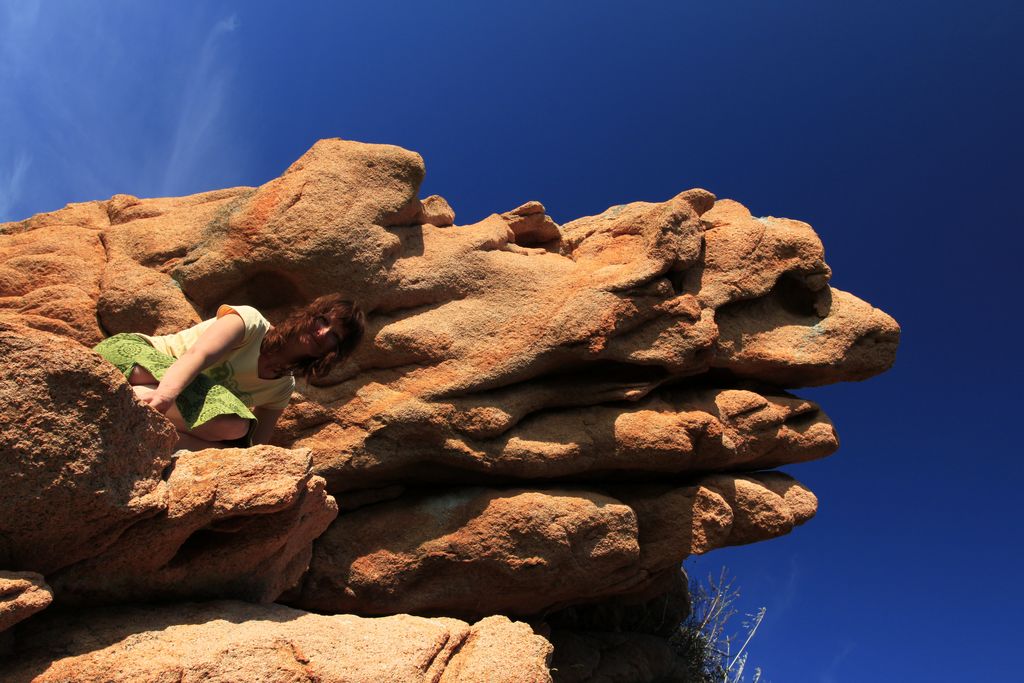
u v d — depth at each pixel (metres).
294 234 6.66
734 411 7.54
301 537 4.70
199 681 3.52
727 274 7.73
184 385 4.18
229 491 3.96
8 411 3.27
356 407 6.77
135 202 7.53
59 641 3.62
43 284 6.81
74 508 3.48
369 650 3.98
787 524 7.48
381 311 6.96
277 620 4.09
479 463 6.75
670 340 7.27
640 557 7.25
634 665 8.40
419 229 7.24
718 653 9.69
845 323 7.94
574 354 6.98
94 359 3.44
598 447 7.03
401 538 6.75
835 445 7.96
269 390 4.80
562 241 8.27
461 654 4.41
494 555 6.60
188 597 4.19
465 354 6.93
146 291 6.60
